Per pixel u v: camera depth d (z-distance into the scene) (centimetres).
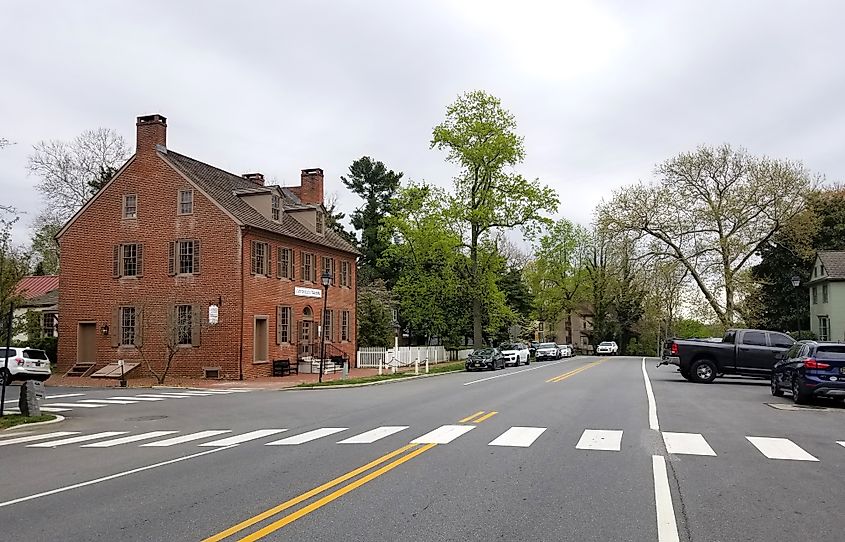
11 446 1362
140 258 3597
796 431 1355
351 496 814
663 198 5084
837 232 5584
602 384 2672
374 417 1684
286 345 3781
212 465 1060
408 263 5103
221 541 646
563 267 7988
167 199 3575
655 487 848
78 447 1326
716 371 2775
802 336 5009
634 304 7750
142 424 1694
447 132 4775
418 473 945
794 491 832
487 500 787
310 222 4228
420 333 5938
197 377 3428
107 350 3616
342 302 4475
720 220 4922
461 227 4925
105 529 700
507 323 6272
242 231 3431
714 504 767
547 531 662
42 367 3145
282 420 1691
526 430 1361
